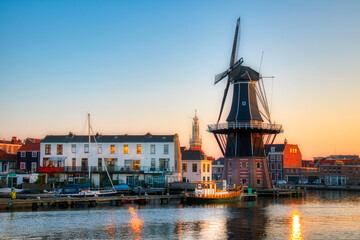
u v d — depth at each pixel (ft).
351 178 509.35
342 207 242.99
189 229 163.43
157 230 161.07
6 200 212.84
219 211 214.28
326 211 221.25
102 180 315.99
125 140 326.44
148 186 311.68
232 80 335.88
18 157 338.95
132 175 314.76
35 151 337.72
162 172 312.50
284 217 195.21
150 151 322.96
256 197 292.20
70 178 316.19
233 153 334.03
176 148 332.60
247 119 327.47
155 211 212.23
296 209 228.84
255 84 336.08
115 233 155.53
